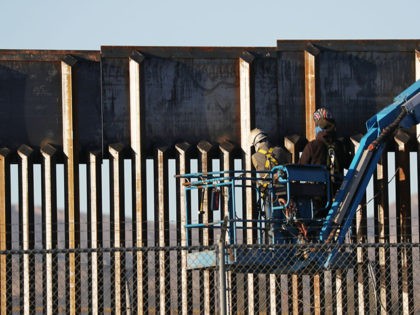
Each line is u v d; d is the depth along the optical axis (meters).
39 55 69.75
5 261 68.25
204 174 56.00
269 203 56.12
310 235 56.06
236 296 67.81
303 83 70.00
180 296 68.56
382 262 67.00
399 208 68.31
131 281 68.88
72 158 69.00
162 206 68.81
